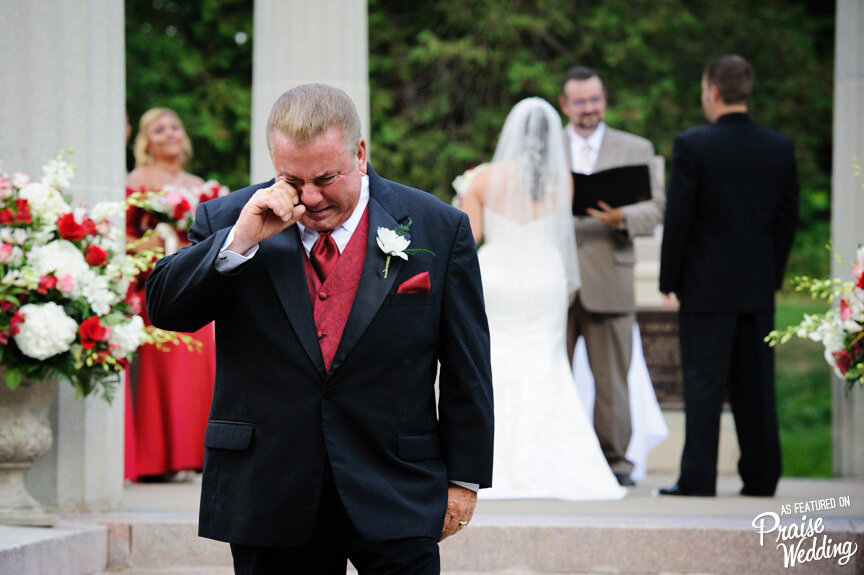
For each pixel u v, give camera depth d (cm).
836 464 1630
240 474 628
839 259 1213
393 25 3878
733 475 1761
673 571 1130
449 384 657
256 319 628
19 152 1201
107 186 1226
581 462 1380
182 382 1556
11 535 1022
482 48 3678
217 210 651
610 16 3694
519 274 1420
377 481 627
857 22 1602
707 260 1372
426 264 646
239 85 3812
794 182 1398
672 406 1825
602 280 1489
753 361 1373
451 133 3772
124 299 1128
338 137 600
